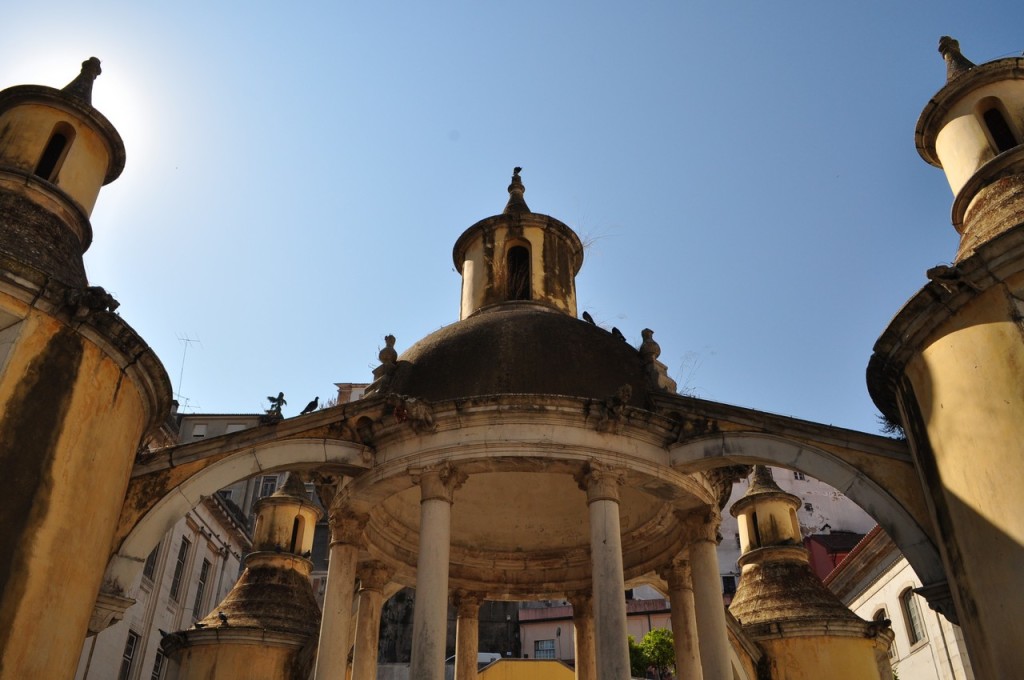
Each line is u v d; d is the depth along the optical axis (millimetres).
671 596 17719
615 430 14852
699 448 14961
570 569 19953
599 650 12922
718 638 15016
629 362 16562
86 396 12406
